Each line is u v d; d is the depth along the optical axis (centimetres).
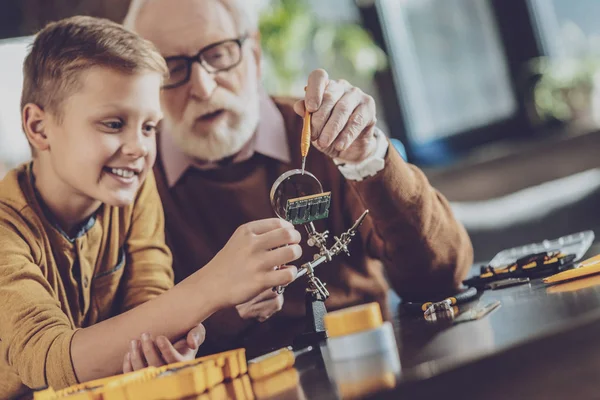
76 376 99
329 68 317
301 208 97
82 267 126
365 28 322
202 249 157
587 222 211
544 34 313
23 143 262
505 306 90
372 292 155
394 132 323
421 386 61
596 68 306
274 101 168
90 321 130
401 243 132
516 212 213
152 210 141
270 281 97
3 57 258
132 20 161
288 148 162
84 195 123
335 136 108
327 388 67
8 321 105
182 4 156
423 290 136
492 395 62
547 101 309
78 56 116
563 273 101
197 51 156
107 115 116
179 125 157
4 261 110
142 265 135
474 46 320
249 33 164
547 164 294
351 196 154
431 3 321
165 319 100
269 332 137
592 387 63
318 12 320
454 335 79
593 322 65
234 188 159
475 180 297
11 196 120
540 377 63
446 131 324
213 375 78
